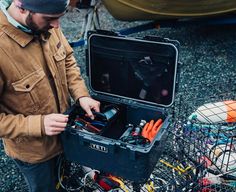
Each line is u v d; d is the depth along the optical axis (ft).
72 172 6.66
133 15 12.91
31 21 4.42
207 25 14.58
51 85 5.20
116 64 5.76
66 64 5.81
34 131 4.85
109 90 6.08
